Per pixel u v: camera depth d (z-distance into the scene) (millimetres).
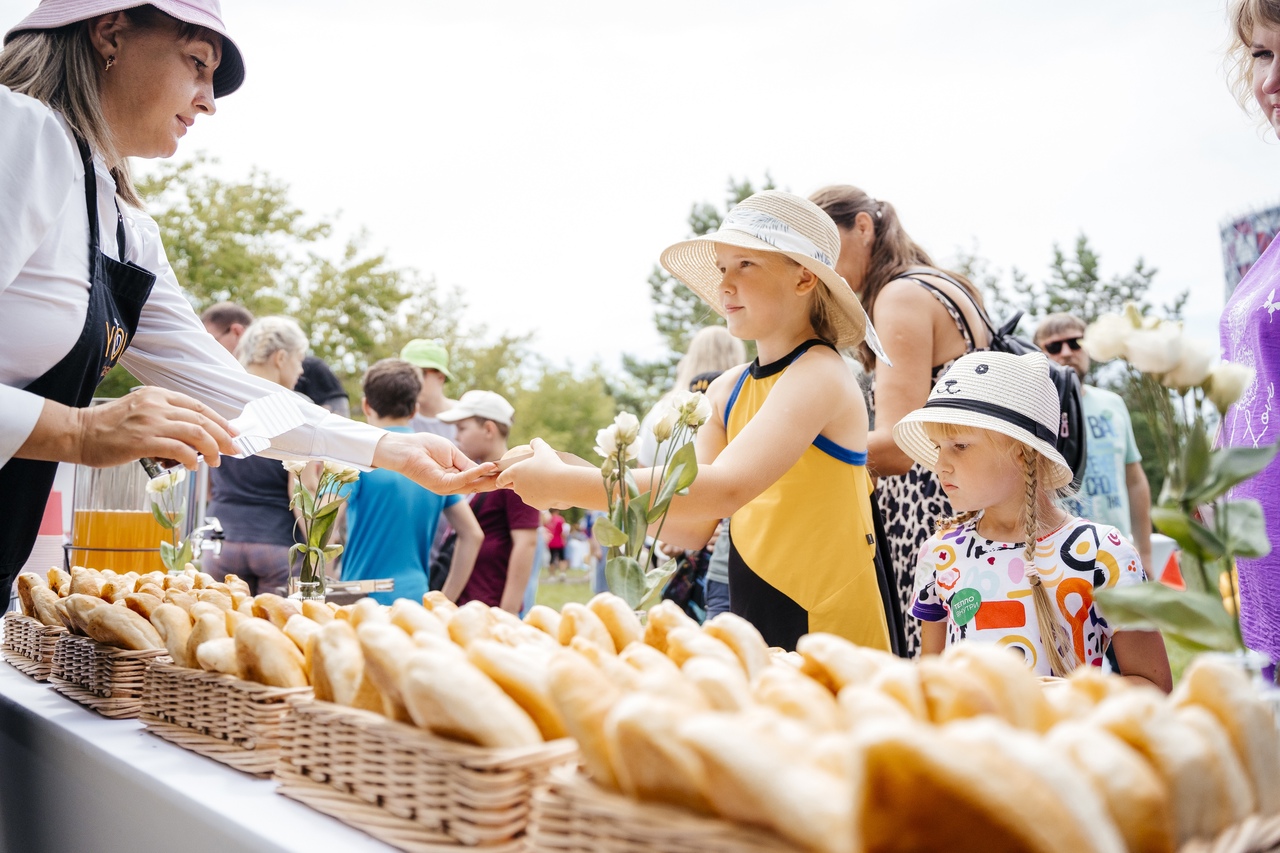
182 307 1824
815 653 742
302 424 1707
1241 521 707
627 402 32750
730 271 1791
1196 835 540
